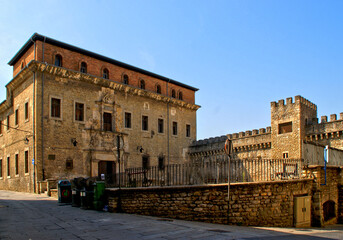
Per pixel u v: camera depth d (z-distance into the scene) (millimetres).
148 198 14609
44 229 10078
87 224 11055
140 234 9375
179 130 42219
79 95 30625
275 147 35969
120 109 34531
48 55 28469
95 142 31188
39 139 26938
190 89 45250
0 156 34969
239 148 39906
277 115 36438
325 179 18547
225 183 14672
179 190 14438
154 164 37562
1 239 8492
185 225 11320
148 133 37469
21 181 29000
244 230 11914
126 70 35969
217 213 14281
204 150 42781
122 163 33594
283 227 15594
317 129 33531
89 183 15984
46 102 27922
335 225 18719
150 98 38438
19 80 30562
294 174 18203
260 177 17719
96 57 32656
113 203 14477
